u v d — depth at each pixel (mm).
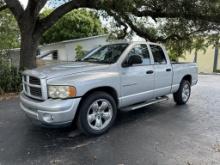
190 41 10648
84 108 4262
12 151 3816
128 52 5121
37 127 4902
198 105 6949
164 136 4473
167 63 6164
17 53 14891
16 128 4855
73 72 4316
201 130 4809
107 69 4660
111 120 4707
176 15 9055
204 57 22922
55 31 26203
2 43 13352
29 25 9617
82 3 9648
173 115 5855
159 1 8445
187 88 7148
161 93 6016
